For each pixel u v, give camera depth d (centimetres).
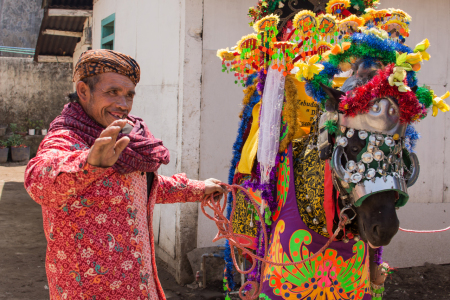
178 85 416
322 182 204
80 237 143
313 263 205
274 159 227
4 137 1203
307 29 217
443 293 404
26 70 1236
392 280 432
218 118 415
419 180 461
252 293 246
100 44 724
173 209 435
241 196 274
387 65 178
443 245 470
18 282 417
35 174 130
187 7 399
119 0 625
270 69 238
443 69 459
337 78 240
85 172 122
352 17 218
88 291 144
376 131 171
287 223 214
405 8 447
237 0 411
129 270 149
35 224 625
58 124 149
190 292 397
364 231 180
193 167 411
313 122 223
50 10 759
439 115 460
